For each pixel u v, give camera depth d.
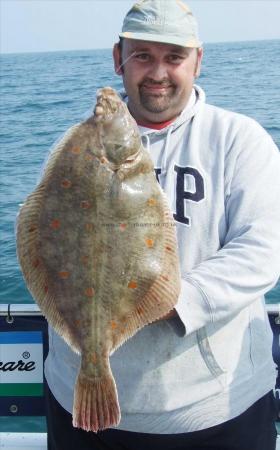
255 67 45.91
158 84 2.68
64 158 2.35
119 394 2.65
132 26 2.64
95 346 2.33
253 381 2.76
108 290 2.32
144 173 2.36
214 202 2.67
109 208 2.31
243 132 2.73
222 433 2.70
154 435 2.68
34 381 3.57
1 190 11.97
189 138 2.76
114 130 2.32
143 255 2.32
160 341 2.60
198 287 2.49
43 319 3.52
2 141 18.42
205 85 32.66
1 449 3.56
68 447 2.85
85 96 30.69
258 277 2.54
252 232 2.57
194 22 2.71
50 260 2.34
